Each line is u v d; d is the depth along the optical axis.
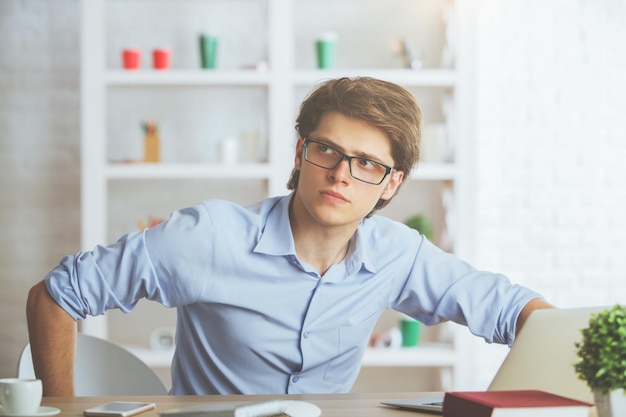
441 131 4.68
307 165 2.03
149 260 2.10
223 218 2.18
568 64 5.13
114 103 4.96
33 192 4.95
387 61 5.04
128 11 4.95
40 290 2.09
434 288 2.31
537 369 1.82
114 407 1.69
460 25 4.62
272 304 2.18
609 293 5.14
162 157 4.98
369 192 2.03
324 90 2.06
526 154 5.13
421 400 1.82
